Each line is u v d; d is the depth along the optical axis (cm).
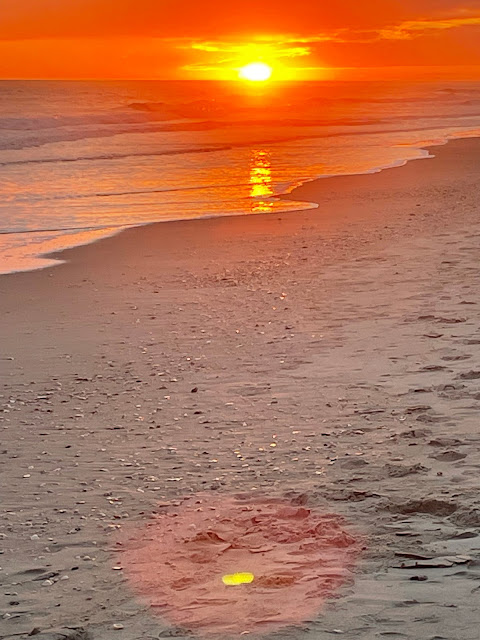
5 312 1229
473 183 2666
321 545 445
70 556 465
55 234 1898
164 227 1973
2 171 3122
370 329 1033
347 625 338
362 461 596
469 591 362
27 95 8525
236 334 1054
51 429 742
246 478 586
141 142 4475
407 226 1883
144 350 1003
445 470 565
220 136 4972
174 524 505
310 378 848
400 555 418
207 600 383
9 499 577
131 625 365
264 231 1894
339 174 3011
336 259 1535
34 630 368
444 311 1098
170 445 677
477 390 757
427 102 11406
